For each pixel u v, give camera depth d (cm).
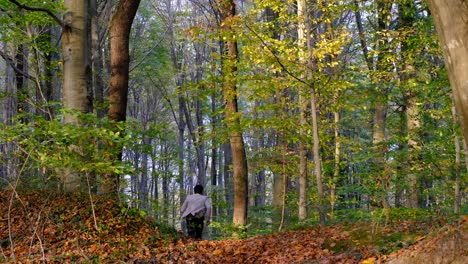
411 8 1082
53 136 693
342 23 1599
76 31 990
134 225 879
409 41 977
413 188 932
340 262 619
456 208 859
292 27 1118
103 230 805
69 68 984
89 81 1009
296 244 775
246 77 985
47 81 1723
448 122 938
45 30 1623
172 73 3188
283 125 1039
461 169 912
